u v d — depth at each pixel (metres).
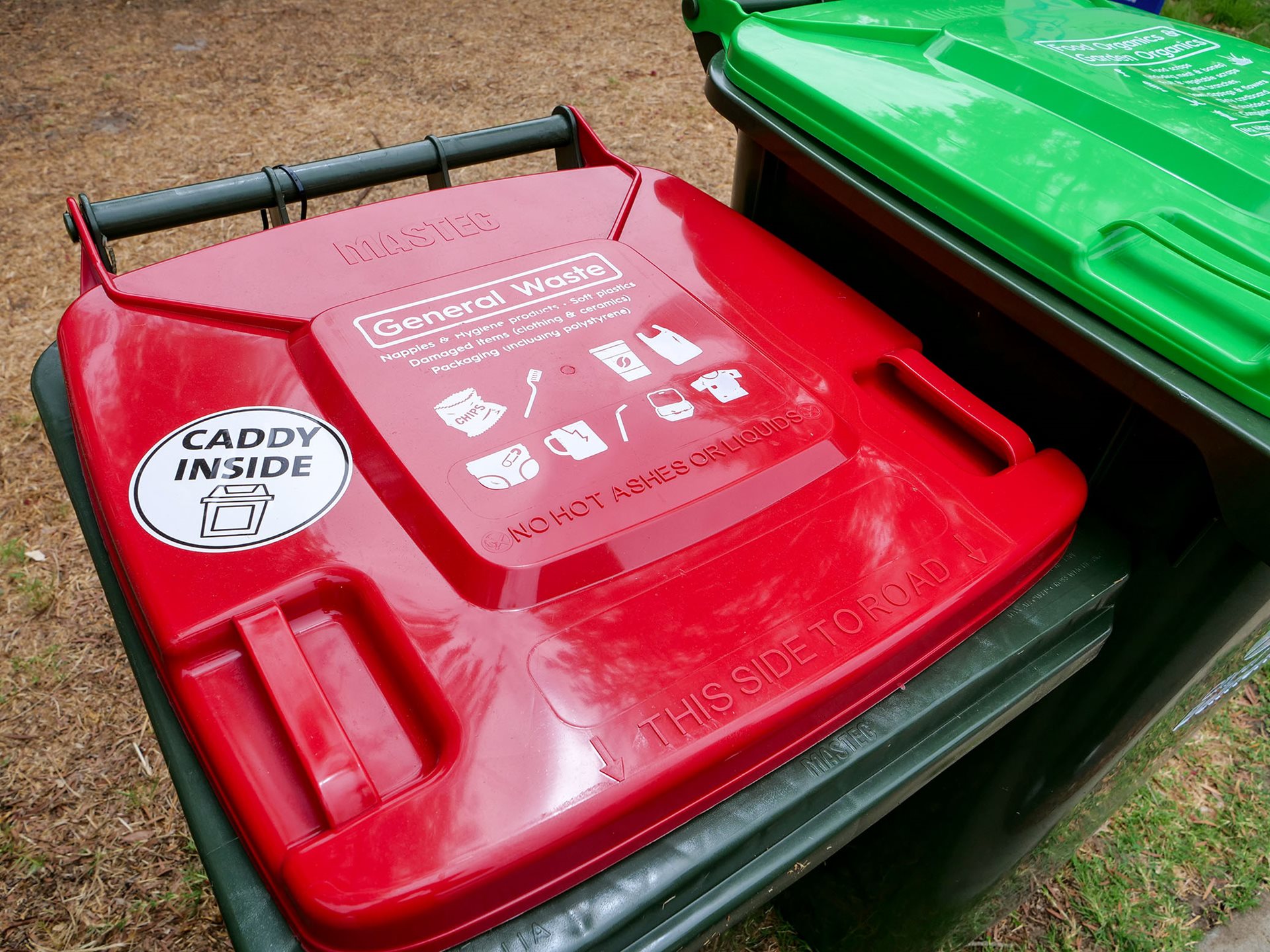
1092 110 1.17
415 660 0.84
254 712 0.82
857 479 1.04
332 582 0.89
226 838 0.81
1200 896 2.02
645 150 4.38
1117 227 0.99
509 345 1.12
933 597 0.93
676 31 5.75
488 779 0.77
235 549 0.90
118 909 1.87
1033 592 1.04
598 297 1.20
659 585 0.91
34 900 1.88
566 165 1.59
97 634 2.37
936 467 1.07
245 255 1.20
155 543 0.90
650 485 0.98
